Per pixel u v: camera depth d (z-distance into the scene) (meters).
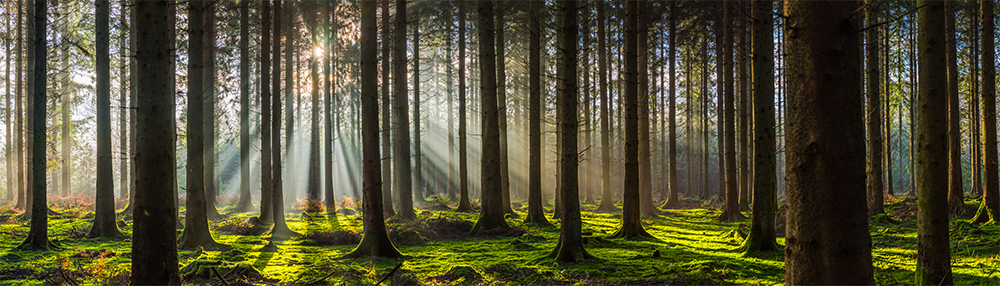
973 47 22.33
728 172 17.91
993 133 12.45
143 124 6.02
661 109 31.83
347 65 27.08
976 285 6.55
